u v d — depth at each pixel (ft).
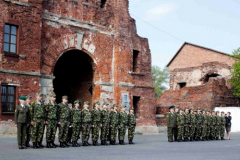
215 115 75.31
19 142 42.52
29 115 43.83
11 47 63.72
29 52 65.67
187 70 151.43
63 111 47.24
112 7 84.84
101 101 79.87
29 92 65.05
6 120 61.52
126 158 34.40
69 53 80.74
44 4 70.90
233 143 60.59
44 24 70.49
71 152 39.73
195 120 69.41
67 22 74.49
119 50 83.61
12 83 62.64
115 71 82.99
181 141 65.51
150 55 93.30
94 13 80.38
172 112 63.10
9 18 63.10
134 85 86.58
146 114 89.45
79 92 86.79
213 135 73.87
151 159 33.73
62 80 91.40
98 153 39.24
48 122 45.50
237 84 121.90
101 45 81.25
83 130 50.57
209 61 145.89
